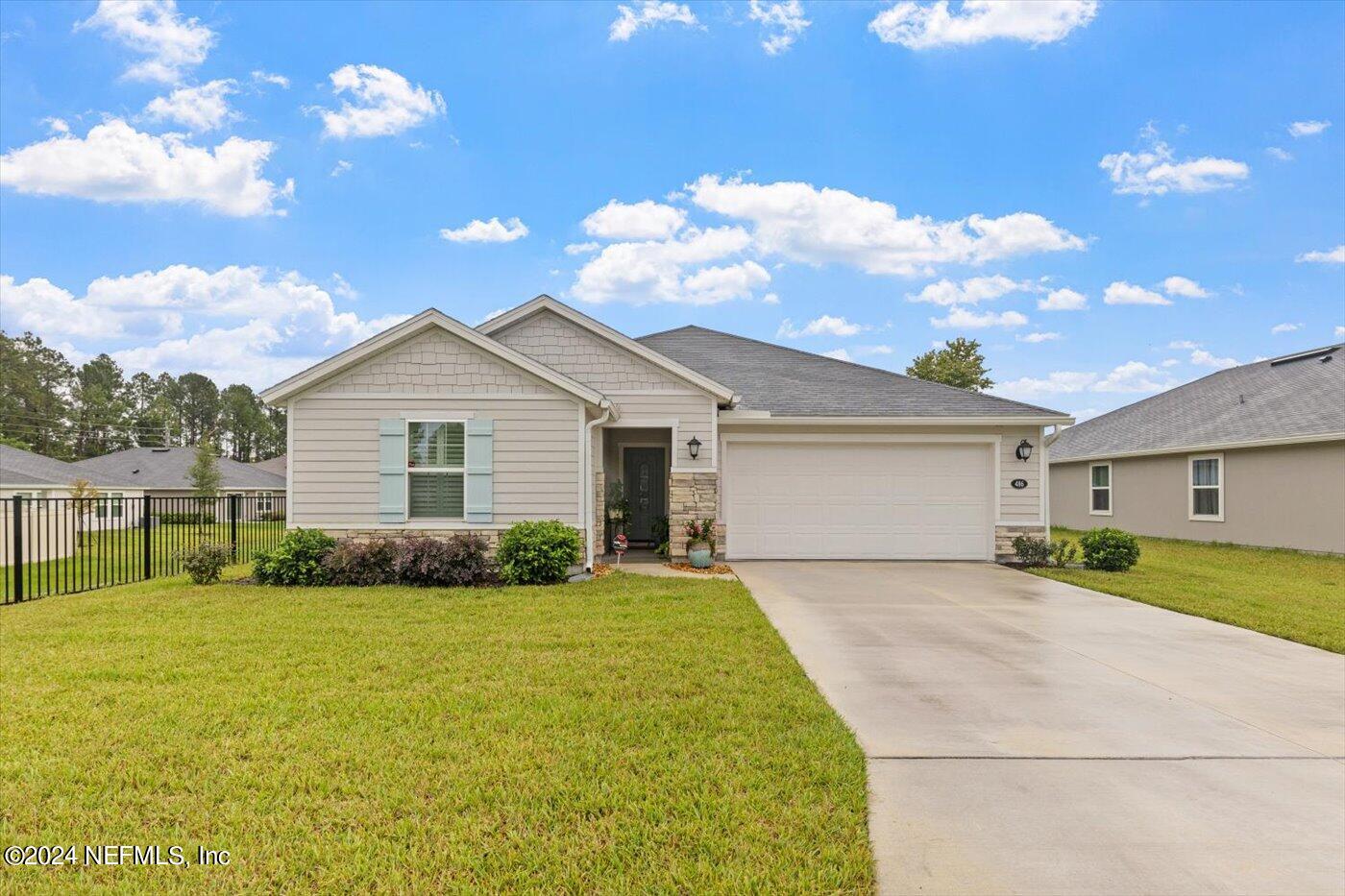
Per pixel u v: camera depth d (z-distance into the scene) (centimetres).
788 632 732
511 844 314
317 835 322
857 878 293
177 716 457
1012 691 539
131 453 4347
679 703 490
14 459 2428
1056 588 1052
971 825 337
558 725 447
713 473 1309
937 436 1377
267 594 916
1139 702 517
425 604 844
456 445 1098
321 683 529
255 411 8631
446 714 466
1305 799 367
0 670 559
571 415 1102
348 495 1080
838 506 1381
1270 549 1648
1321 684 567
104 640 663
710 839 319
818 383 1556
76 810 340
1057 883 292
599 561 1325
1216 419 1927
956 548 1381
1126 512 2144
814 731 441
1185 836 329
